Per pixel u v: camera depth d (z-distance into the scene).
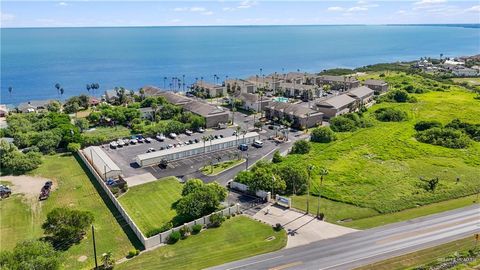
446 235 78.25
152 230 79.25
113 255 72.12
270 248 73.69
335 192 98.56
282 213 88.19
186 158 126.94
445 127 154.00
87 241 77.19
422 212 88.81
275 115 178.38
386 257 70.56
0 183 105.38
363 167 116.38
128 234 80.06
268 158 127.31
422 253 71.62
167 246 74.88
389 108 188.00
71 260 70.69
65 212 77.81
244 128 163.12
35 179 108.75
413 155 127.00
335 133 154.25
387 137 146.38
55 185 104.62
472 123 157.25
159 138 145.88
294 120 168.38
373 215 87.69
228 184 105.31
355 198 95.31
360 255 71.31
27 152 125.25
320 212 88.44
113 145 136.50
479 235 77.69
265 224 83.00
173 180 108.50
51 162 122.12
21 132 139.00
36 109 190.38
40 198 95.88
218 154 131.12
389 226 82.19
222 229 81.00
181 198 94.19
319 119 170.12
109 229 81.88
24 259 60.56
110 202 94.62
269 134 155.75
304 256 71.12
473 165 118.19
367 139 143.88
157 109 177.75
